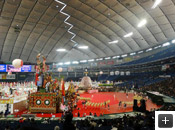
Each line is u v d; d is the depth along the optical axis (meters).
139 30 40.44
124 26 40.31
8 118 14.98
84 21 40.25
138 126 8.20
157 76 47.56
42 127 9.14
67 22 41.12
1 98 20.62
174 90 28.84
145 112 17.20
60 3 32.56
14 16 37.09
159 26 36.25
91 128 8.15
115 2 30.97
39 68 21.41
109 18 37.94
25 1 31.81
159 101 24.64
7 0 31.06
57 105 20.80
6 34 46.16
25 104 23.44
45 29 45.44
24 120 12.24
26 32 45.97
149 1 28.39
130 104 24.44
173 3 27.91
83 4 32.72
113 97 35.25
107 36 47.97
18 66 14.17
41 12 36.12
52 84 21.67
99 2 31.59
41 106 20.31
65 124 5.04
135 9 32.22
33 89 30.94
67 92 22.92
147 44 46.59
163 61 44.09
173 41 40.53
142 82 49.34
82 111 21.59
